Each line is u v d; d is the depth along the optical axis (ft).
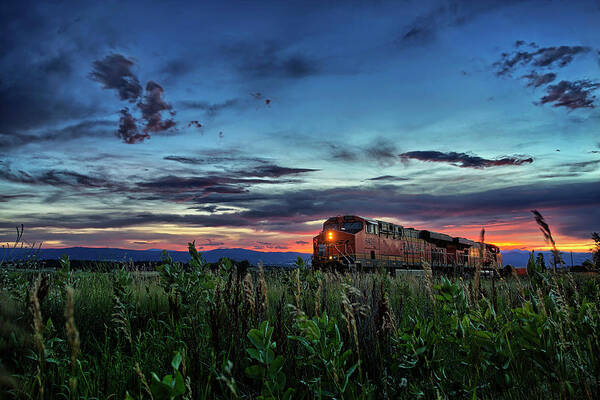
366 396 8.48
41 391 7.02
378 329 11.69
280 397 7.70
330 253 79.36
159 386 6.29
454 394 9.05
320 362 8.79
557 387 8.34
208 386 9.41
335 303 18.54
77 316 17.44
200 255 17.81
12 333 9.88
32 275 18.52
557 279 11.37
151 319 16.37
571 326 9.77
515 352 9.36
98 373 10.64
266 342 7.98
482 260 10.83
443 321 10.62
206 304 15.89
